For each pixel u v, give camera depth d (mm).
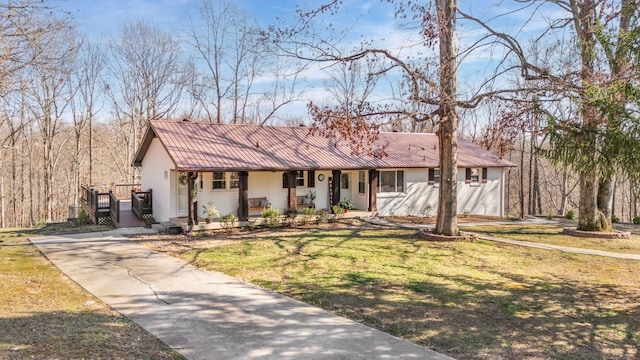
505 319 6551
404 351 5250
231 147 17250
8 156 32844
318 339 5637
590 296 7895
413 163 20297
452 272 9781
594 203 15344
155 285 8359
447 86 12875
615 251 12523
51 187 30766
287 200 18297
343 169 18375
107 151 39312
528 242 13953
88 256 11156
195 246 12797
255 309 6930
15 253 11344
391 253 11914
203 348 5254
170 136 16594
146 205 18406
